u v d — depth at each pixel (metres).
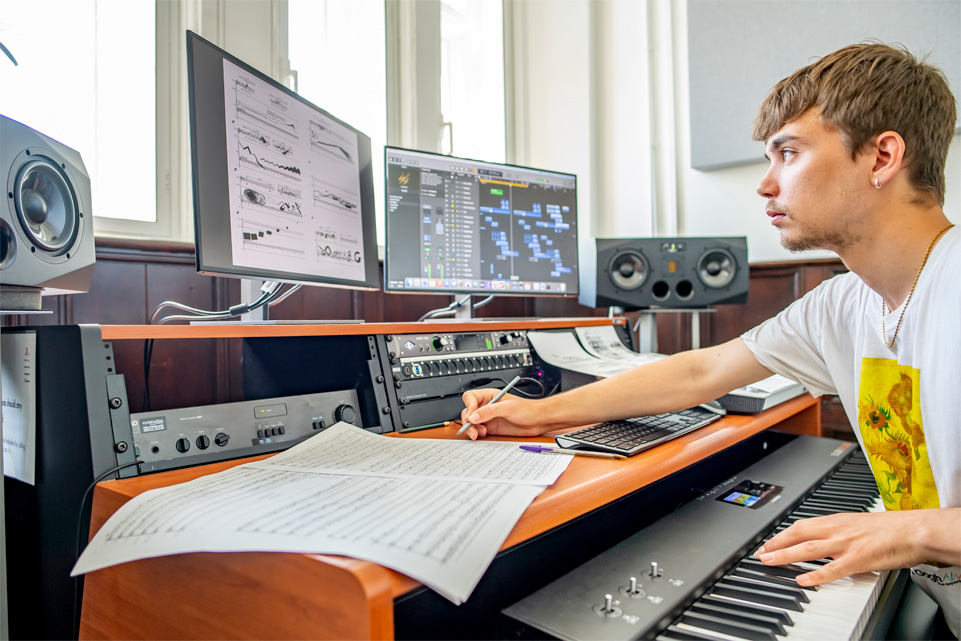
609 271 1.99
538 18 2.67
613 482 0.64
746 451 1.41
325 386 0.97
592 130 2.52
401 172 1.44
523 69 2.70
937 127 0.73
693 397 0.98
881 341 0.84
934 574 0.79
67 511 0.65
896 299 0.80
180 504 0.53
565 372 1.22
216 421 0.77
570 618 0.50
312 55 1.89
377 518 0.48
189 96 0.86
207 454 0.74
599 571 0.59
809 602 0.56
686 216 2.40
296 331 0.86
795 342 0.98
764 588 0.59
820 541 0.62
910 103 0.71
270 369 1.01
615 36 2.53
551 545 0.88
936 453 0.73
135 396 1.30
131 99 1.49
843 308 0.93
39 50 1.34
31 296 0.81
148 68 1.52
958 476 0.70
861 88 0.71
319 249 1.12
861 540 0.61
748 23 2.21
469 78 2.60
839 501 0.87
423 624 0.72
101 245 1.27
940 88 0.74
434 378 1.05
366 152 1.29
